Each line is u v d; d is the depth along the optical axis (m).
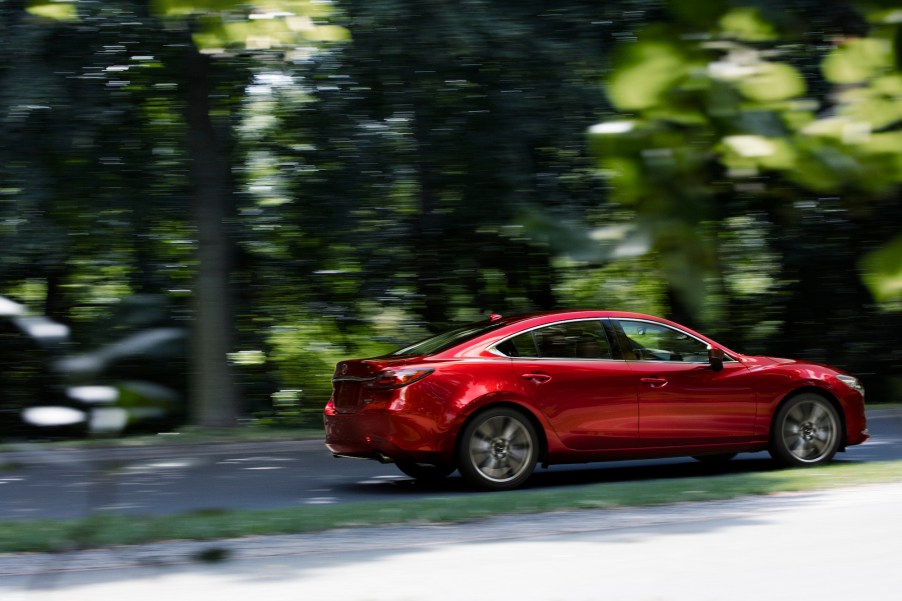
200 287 15.01
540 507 7.54
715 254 0.93
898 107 0.91
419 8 12.52
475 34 12.44
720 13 0.92
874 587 4.98
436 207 15.38
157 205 14.94
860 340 17.03
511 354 9.73
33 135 13.86
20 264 14.02
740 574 5.30
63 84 13.58
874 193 0.92
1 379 9.44
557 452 9.73
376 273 17.66
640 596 4.89
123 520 6.71
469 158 13.61
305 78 14.09
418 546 6.20
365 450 9.61
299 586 5.18
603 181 0.96
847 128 0.91
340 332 18.44
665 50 0.93
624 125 0.94
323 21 2.01
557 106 12.18
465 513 7.29
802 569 5.38
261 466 11.68
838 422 10.73
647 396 10.01
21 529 6.73
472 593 5.00
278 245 17.11
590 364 9.90
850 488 8.28
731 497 8.00
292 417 18.09
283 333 18.23
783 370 10.58
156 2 1.67
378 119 14.45
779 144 0.91
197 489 9.91
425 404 9.37
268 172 16.11
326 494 9.62
